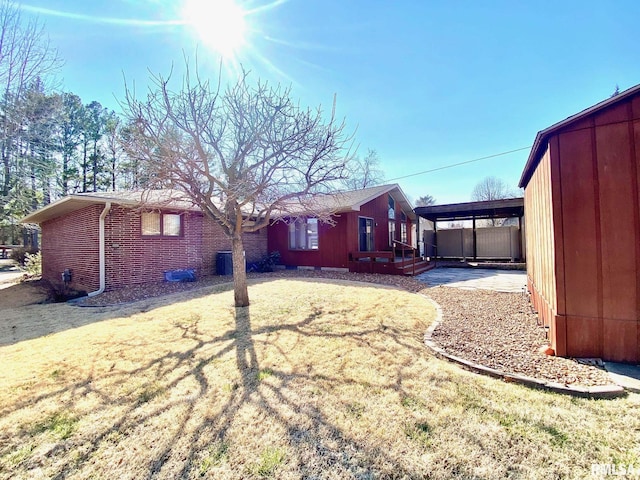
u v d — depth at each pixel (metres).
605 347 3.37
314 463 2.02
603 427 2.28
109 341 4.48
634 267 3.25
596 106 3.32
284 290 7.97
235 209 6.21
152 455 2.13
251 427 2.39
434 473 1.91
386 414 2.51
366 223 13.55
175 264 10.35
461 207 14.41
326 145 5.76
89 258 9.30
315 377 3.18
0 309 7.12
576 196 3.48
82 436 2.34
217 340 4.39
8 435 2.37
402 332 4.55
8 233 22.02
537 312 5.35
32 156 15.27
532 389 2.85
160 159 5.21
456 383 2.99
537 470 1.91
